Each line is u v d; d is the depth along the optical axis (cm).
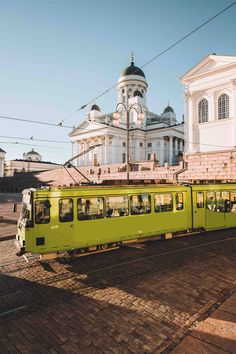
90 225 1091
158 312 645
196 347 497
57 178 5316
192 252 1152
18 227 1071
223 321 581
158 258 1078
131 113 6806
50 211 1005
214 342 509
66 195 1042
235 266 956
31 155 10469
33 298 744
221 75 3375
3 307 696
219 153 2692
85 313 653
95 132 6488
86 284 833
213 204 1517
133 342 532
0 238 1463
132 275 895
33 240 971
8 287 827
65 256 1132
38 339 552
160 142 6462
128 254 1151
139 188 1244
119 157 6450
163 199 1320
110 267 985
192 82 3669
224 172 2652
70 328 589
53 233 1007
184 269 936
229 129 3297
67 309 675
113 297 734
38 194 992
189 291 756
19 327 599
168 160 6328
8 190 6512
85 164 6781
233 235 1492
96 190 1117
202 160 2831
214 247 1227
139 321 608
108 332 569
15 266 1023
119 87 7281
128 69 7238
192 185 1452
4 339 556
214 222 1517
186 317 618
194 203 1436
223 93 3406
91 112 7494
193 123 3641
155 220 1284
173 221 1348
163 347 512
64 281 863
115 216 1160
